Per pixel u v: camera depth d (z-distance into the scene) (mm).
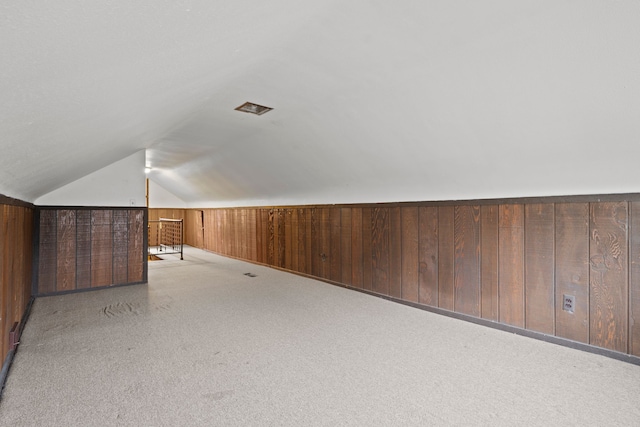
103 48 1007
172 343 2814
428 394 2053
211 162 5945
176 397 2008
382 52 2199
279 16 1598
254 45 1873
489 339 2916
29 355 2574
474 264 3340
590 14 1581
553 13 1630
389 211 4156
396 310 3768
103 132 2215
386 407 1919
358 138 3375
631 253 2438
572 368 2377
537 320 2920
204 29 1271
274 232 6387
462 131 2666
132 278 5039
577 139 2283
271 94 2939
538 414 1849
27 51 806
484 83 2174
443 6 1738
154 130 3469
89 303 4043
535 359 2521
